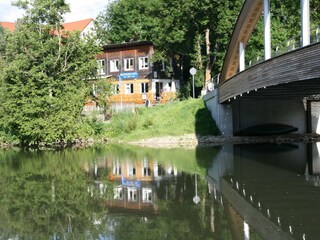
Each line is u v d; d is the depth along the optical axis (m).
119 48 56.69
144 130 39.91
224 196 15.47
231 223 11.97
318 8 40.91
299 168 21.39
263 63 20.55
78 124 39.00
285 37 44.62
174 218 12.74
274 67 18.88
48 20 40.97
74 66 41.84
